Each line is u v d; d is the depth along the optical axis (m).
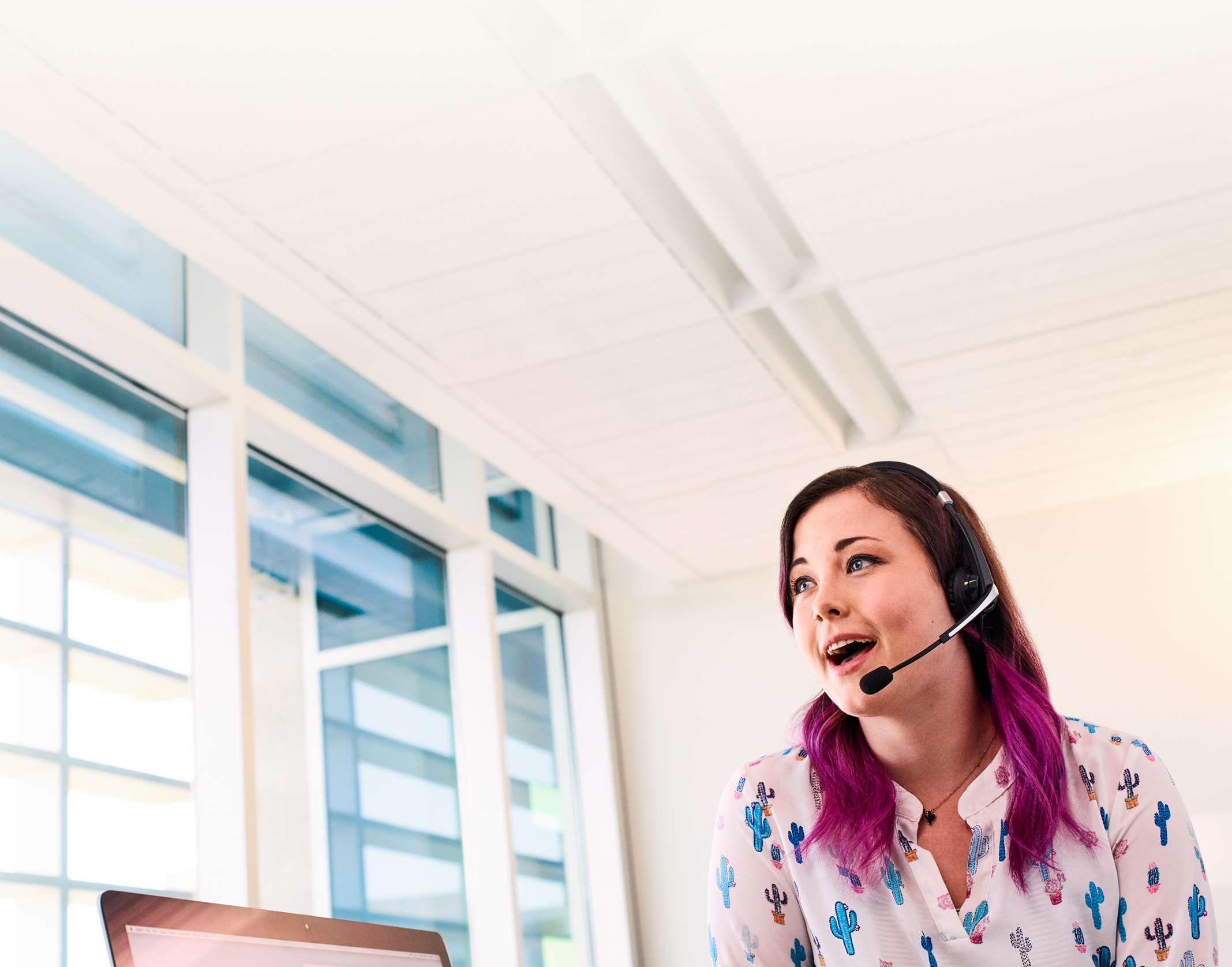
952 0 2.56
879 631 1.05
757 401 4.34
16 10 2.43
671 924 5.79
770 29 2.61
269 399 3.90
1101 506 5.60
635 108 2.88
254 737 3.64
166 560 3.44
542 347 3.86
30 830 2.75
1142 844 1.05
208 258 3.32
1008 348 4.11
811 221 3.32
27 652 2.88
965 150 3.06
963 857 1.08
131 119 2.76
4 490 2.95
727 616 6.12
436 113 2.79
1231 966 4.89
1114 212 3.38
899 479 1.11
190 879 3.21
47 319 3.18
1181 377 4.43
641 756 6.06
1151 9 2.62
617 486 4.98
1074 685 5.41
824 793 1.14
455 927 4.60
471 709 5.00
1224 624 5.30
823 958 1.13
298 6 2.45
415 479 4.89
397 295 3.53
